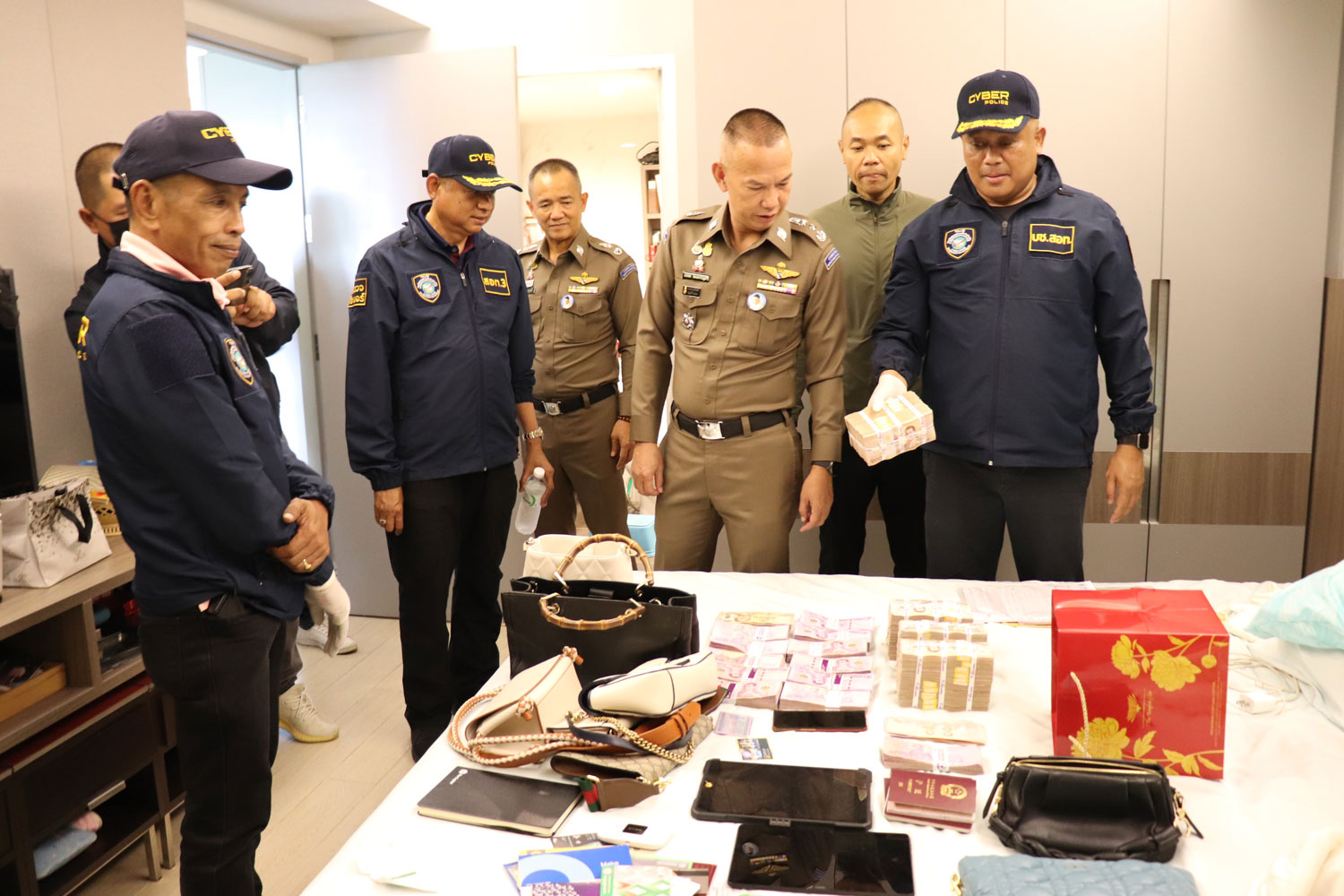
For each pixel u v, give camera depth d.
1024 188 2.60
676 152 4.40
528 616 1.76
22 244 2.58
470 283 2.83
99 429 1.63
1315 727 1.60
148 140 1.58
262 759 1.80
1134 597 1.60
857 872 1.23
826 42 3.34
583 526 5.38
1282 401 3.27
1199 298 3.26
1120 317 2.55
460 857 1.31
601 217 6.21
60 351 2.69
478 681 3.11
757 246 2.70
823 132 3.38
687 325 2.81
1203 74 3.15
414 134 3.91
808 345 2.79
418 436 2.78
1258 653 1.83
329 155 4.01
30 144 2.59
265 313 2.17
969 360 2.61
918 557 3.38
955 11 3.25
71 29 2.71
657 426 2.98
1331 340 3.16
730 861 1.27
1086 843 1.27
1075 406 2.59
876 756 1.54
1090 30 3.19
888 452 2.30
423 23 4.14
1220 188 3.19
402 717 3.20
